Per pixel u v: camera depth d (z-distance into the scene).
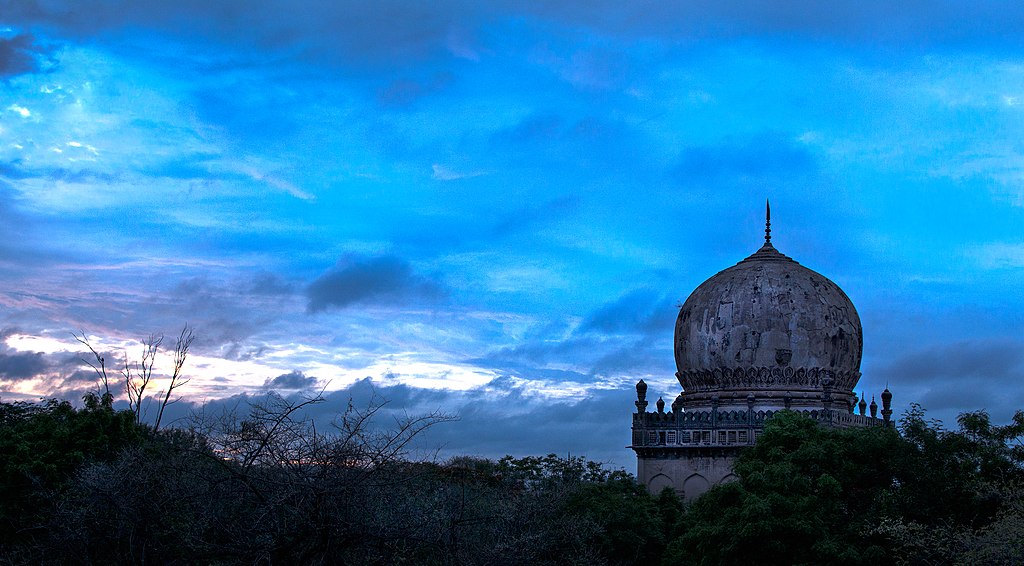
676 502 76.81
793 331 85.38
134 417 63.72
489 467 75.25
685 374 88.88
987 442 61.91
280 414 40.00
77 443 59.00
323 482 38.72
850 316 87.75
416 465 42.28
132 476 40.81
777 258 90.62
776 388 85.38
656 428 84.00
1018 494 52.12
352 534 39.16
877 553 55.75
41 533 53.38
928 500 59.81
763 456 66.62
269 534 39.31
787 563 56.19
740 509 57.97
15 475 55.53
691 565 63.53
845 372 87.06
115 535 41.25
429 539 39.94
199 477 39.56
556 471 81.44
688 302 90.62
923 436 62.34
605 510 65.94
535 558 47.38
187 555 40.19
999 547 45.75
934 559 54.16
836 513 59.25
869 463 63.06
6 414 77.94
